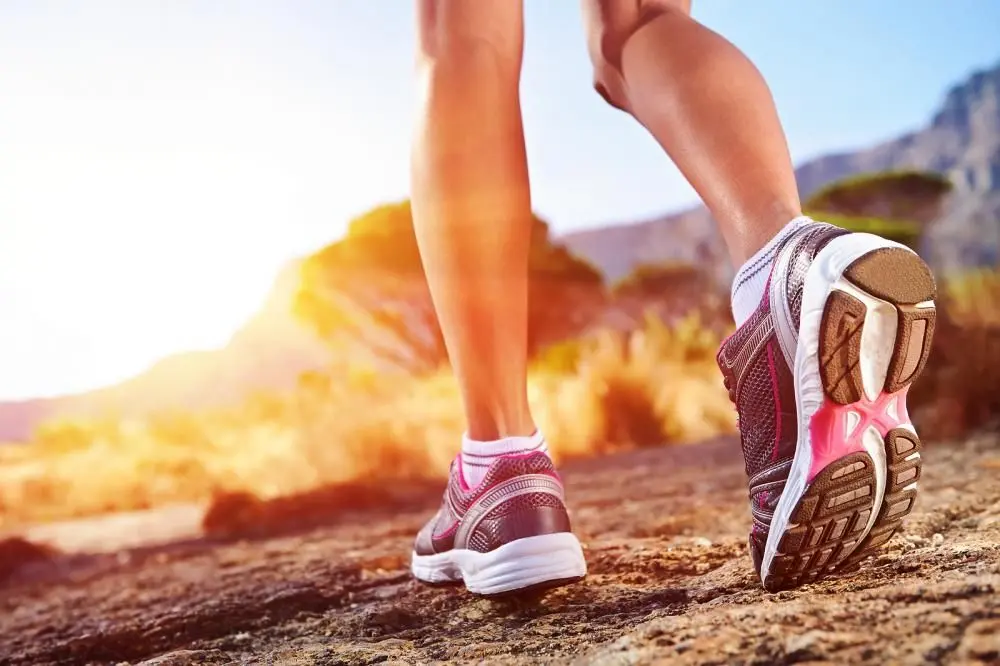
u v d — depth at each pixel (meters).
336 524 4.60
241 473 8.64
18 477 9.60
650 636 0.91
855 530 1.08
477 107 1.30
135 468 9.60
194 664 1.27
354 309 24.19
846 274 0.99
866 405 1.03
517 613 1.32
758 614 0.89
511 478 1.37
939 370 4.88
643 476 4.41
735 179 1.16
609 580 1.48
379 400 10.96
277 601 1.74
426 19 1.36
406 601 1.51
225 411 13.42
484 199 1.30
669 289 27.28
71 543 5.64
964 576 0.97
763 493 1.10
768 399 1.09
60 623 2.18
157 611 2.02
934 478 2.39
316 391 11.41
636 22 1.33
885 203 31.23
